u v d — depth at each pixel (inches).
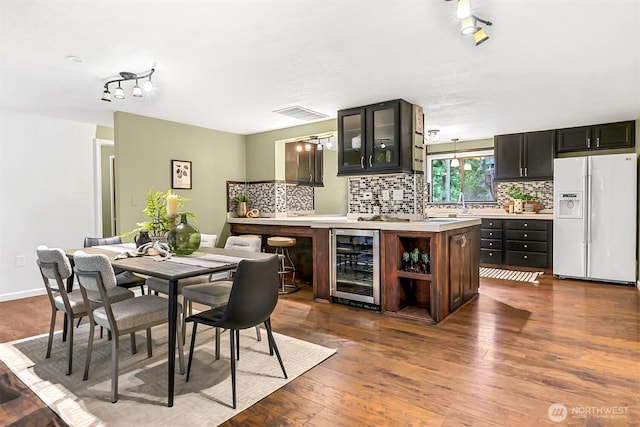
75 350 107.5
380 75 123.5
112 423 71.3
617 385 85.0
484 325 127.0
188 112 170.4
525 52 105.0
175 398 80.3
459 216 241.4
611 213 187.2
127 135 169.3
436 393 82.0
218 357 100.4
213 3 77.4
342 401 79.0
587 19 85.5
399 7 79.8
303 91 140.2
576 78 126.9
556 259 203.6
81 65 111.9
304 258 201.6
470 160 267.6
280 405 77.5
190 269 84.5
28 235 172.4
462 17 74.3
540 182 233.5
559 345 108.8
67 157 184.1
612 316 136.0
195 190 198.4
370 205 172.2
